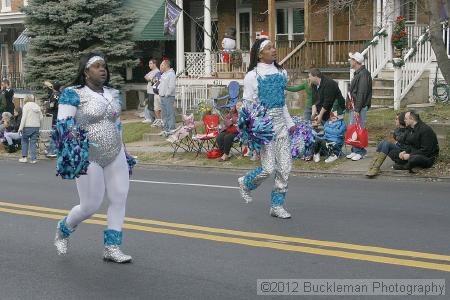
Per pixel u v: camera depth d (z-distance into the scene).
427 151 12.25
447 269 6.35
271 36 22.23
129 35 26.38
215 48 28.80
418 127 12.31
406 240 7.50
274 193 8.90
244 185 8.91
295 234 7.93
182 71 26.23
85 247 7.65
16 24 32.47
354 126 13.61
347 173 12.78
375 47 19.95
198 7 29.06
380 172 12.55
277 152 8.72
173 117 19.09
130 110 27.64
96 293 6.02
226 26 28.34
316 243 7.45
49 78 25.70
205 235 8.02
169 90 18.81
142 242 7.79
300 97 21.91
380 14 20.75
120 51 25.61
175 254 7.22
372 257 6.81
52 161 17.52
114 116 6.65
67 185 12.64
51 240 8.06
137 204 10.26
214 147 15.62
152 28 26.78
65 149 6.32
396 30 18.73
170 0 24.98
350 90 13.76
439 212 9.09
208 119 15.79
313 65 22.11
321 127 13.95
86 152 6.36
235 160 14.98
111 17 25.61
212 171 14.48
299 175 13.16
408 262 6.60
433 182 11.78
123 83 26.33
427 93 19.55
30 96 17.20
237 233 8.05
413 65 19.12
